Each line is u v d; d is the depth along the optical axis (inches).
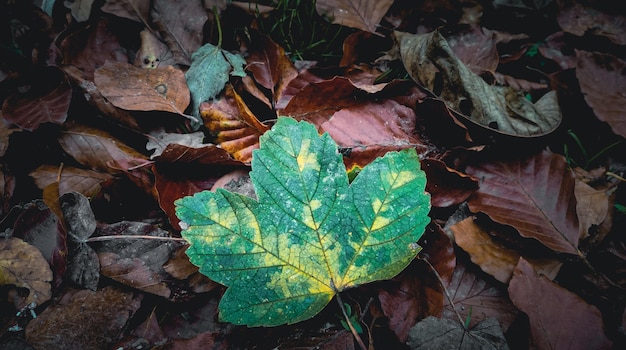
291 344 13.0
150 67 16.5
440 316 13.5
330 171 12.8
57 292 13.2
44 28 16.7
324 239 12.6
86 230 13.6
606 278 14.7
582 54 17.6
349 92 15.7
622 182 16.3
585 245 15.1
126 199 14.6
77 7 16.6
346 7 18.1
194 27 16.9
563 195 15.1
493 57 18.1
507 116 16.0
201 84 15.7
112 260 13.6
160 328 13.4
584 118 17.9
